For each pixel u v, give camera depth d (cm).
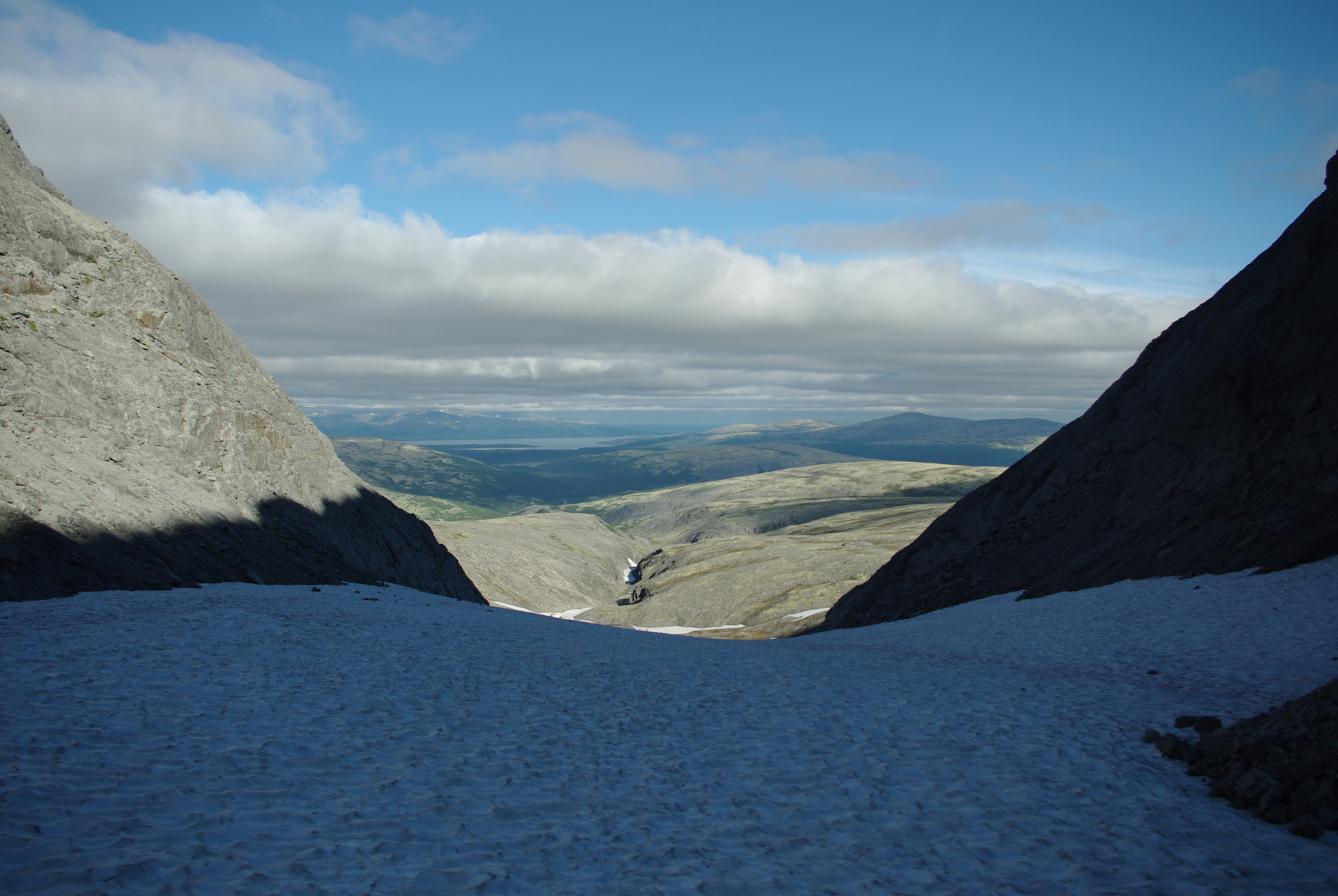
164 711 1395
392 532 6731
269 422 5644
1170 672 2230
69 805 932
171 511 3925
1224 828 1083
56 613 2330
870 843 1008
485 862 886
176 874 781
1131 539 4388
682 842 994
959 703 1923
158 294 5053
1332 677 1908
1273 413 4150
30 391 3684
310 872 820
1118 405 5944
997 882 895
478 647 2683
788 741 1525
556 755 1359
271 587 3850
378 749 1299
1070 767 1362
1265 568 3128
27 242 4253
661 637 4919
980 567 5675
